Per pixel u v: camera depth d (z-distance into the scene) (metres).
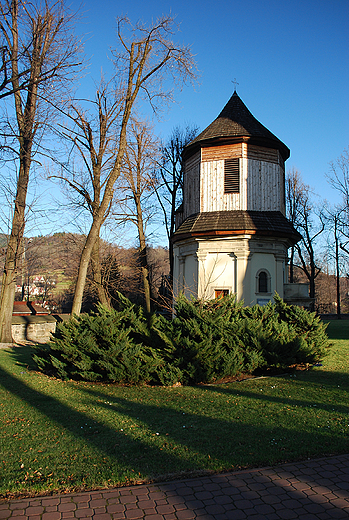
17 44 15.94
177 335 9.98
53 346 10.95
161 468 4.96
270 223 18.83
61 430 6.41
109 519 3.94
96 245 23.48
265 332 10.98
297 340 11.24
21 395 8.86
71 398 8.53
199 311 10.84
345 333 23.30
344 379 10.32
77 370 10.50
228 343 10.48
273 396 8.50
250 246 18.45
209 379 9.87
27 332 23.03
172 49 16.09
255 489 4.52
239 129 19.77
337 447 5.61
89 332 10.48
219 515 4.01
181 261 20.83
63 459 5.25
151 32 15.75
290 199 42.47
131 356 9.70
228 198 19.50
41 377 11.09
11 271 20.27
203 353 9.79
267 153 20.00
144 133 26.12
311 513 4.06
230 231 18.34
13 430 6.42
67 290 53.72
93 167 16.48
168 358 10.02
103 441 5.88
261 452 5.41
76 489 4.52
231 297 12.27
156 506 4.16
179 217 27.83
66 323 11.47
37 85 14.76
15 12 14.95
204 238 18.97
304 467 5.07
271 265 18.77
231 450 5.49
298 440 5.85
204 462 5.11
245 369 10.56
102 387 9.66
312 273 42.59
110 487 4.57
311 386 9.46
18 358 15.30
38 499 4.31
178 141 36.53
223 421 6.76
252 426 6.48
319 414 7.13
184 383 9.92
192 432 6.23
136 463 5.10
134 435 6.12
